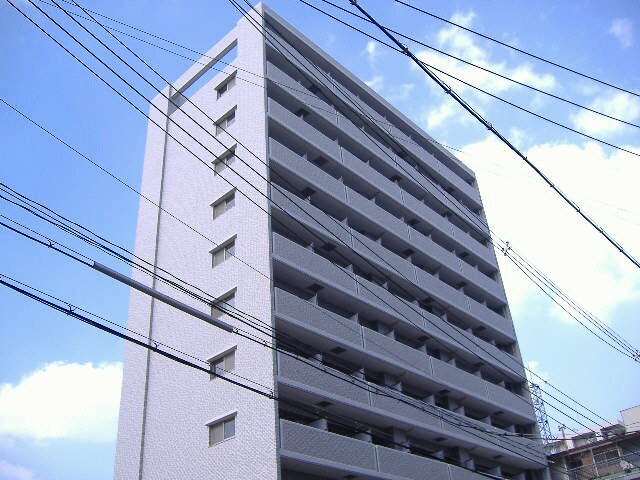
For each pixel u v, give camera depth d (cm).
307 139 3331
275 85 3325
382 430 2917
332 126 3631
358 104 4072
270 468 2259
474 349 3712
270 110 3209
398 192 3878
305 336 2700
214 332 2772
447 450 3225
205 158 3350
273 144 3078
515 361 4019
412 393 3244
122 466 2769
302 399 2577
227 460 2417
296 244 2886
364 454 2572
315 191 3209
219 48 3756
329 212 3378
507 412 3638
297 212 2983
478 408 3566
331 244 3119
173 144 3644
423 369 3175
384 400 2844
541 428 4297
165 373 2884
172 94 3856
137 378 2983
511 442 3538
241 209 2991
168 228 3328
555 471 3794
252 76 3378
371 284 3186
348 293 3000
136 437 2797
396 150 4219
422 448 3080
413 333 3394
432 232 4103
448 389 3294
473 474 3089
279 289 2669
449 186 4594
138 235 3453
